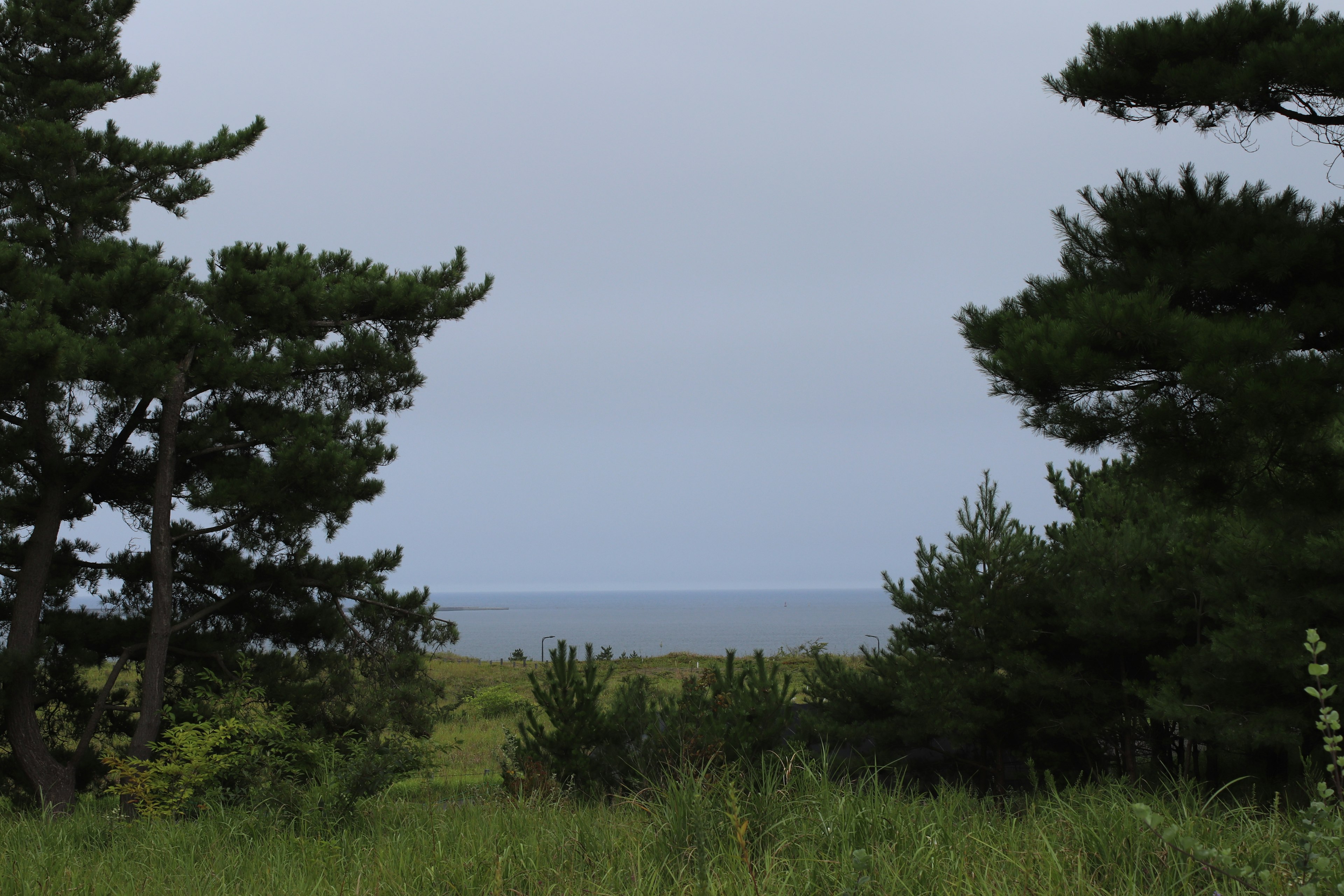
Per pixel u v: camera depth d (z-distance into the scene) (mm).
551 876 5312
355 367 17156
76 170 17109
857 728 10688
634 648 101312
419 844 6469
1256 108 8789
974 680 10344
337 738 13984
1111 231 9180
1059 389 7984
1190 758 9898
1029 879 4344
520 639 141875
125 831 8984
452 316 18250
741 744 9078
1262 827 5102
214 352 15391
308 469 15078
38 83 18000
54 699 15930
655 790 6363
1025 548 10727
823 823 5242
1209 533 9820
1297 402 6875
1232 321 7457
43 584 15391
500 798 9164
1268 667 8430
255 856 7191
